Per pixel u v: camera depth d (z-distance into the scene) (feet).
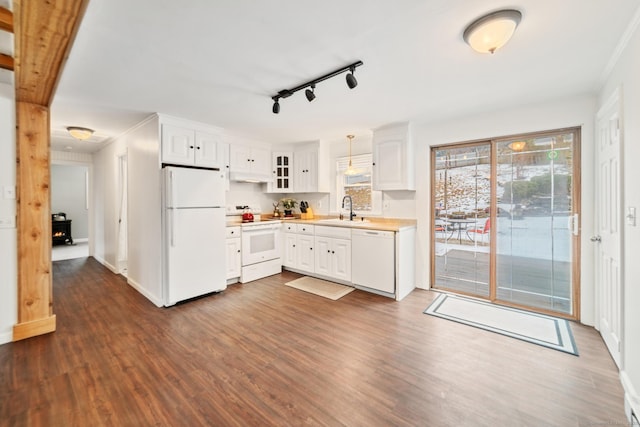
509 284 10.79
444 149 12.12
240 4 4.69
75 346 7.90
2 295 8.08
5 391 6.04
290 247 15.48
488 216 11.15
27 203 8.48
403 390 6.09
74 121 11.51
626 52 5.87
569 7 4.85
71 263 18.16
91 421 5.24
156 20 5.09
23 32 4.87
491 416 5.35
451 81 7.86
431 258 12.57
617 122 6.89
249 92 8.48
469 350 7.66
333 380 6.43
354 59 6.61
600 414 5.39
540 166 10.06
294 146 16.71
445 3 4.74
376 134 12.96
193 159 11.55
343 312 10.26
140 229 12.27
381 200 14.20
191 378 6.50
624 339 6.10
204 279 11.67
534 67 7.06
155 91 8.37
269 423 5.20
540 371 6.72
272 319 9.68
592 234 8.85
